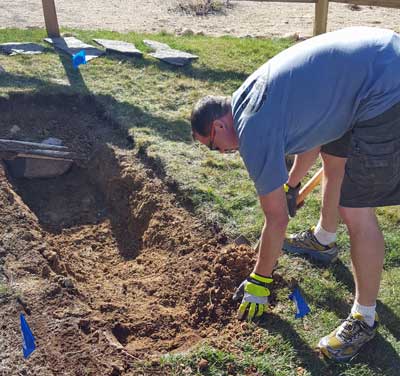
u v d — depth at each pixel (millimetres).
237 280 3951
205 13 12117
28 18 10789
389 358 3375
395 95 2924
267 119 2900
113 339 3559
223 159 5445
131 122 6035
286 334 3508
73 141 6066
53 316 3633
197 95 6809
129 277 4465
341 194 3201
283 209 3066
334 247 4098
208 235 4484
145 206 5016
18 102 6387
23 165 5734
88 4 12352
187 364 3307
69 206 5555
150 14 11820
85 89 6668
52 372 3242
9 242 4285
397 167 3041
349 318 3371
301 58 2973
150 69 7441
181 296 4051
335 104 2961
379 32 3074
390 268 4086
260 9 12727
